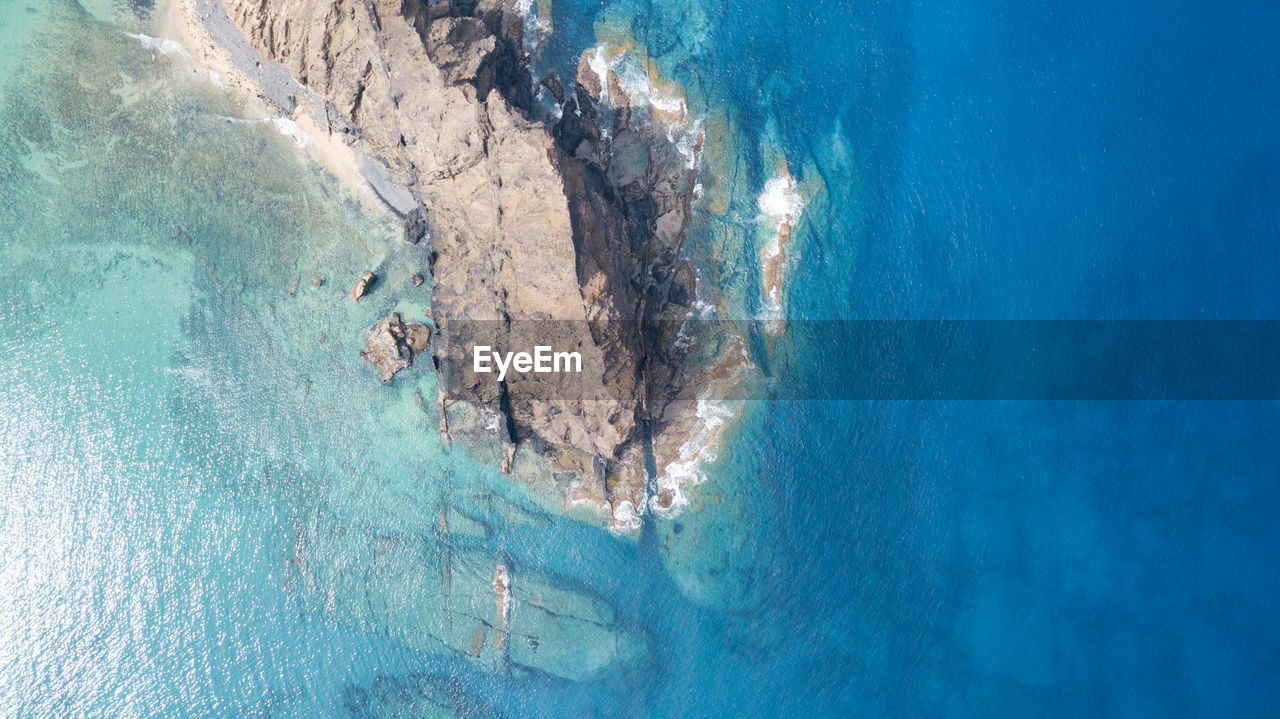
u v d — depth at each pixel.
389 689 27.33
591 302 24.25
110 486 27.94
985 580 27.45
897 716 27.16
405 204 27.67
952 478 27.66
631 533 27.48
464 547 27.55
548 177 23.53
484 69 25.09
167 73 28.09
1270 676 27.05
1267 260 28.12
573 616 27.38
